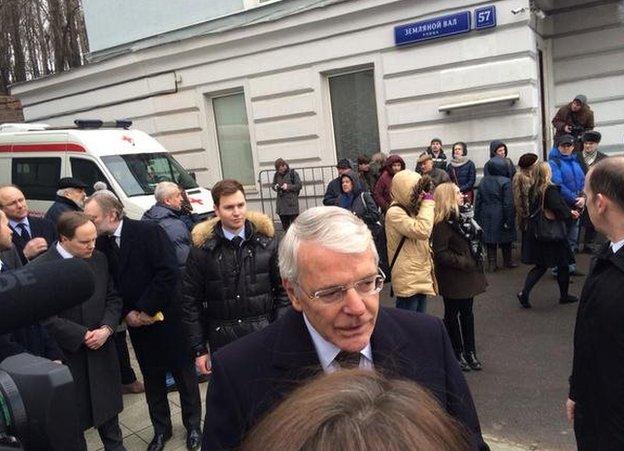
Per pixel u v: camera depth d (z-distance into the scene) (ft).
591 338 6.73
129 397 15.20
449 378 5.10
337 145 33.50
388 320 5.13
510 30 26.40
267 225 10.44
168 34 38.24
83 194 19.02
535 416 12.53
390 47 29.68
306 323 4.97
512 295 20.79
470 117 28.09
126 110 40.34
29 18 70.69
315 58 32.17
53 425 3.21
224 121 37.47
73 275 3.71
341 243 4.30
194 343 10.50
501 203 23.32
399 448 2.24
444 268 14.42
